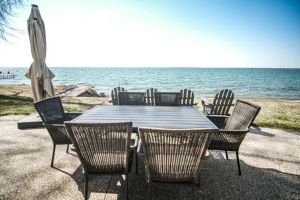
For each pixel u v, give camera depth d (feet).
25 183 9.29
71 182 9.43
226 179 9.84
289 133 16.84
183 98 18.80
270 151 13.24
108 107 12.62
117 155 7.22
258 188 9.16
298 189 9.17
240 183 9.53
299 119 21.68
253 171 10.65
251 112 9.87
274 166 11.25
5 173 10.12
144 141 6.22
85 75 240.12
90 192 8.70
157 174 7.06
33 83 16.16
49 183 9.32
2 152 12.55
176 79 184.34
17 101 31.89
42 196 8.40
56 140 10.43
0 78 177.68
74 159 11.69
